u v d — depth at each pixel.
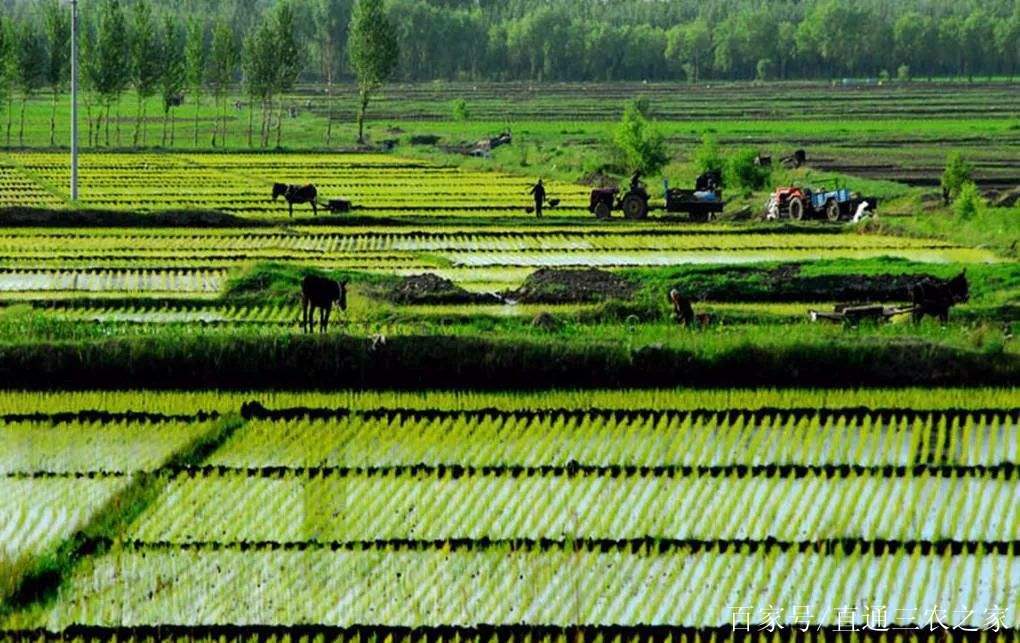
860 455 69.75
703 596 53.59
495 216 167.12
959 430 74.31
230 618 51.91
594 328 92.62
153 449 71.19
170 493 64.19
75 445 71.69
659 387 82.62
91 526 59.91
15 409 78.31
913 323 96.88
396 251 136.38
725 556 57.41
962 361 83.38
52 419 75.69
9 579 54.38
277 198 187.50
